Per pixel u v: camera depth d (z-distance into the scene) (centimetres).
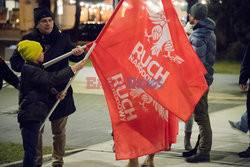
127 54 492
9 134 784
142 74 493
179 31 498
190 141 726
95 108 1044
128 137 497
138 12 491
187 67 502
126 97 495
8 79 517
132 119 496
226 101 1153
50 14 532
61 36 545
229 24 2578
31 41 486
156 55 494
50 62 495
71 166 593
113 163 610
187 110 499
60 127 552
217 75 1739
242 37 2555
